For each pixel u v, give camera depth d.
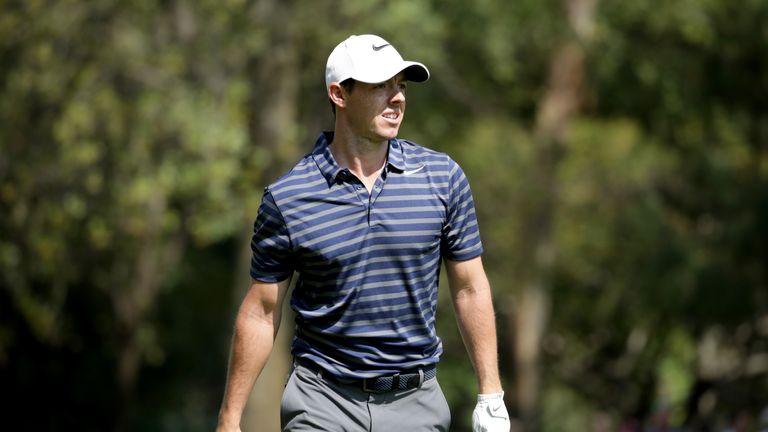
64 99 56.50
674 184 92.31
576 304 102.31
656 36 87.94
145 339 87.44
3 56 56.94
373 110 16.58
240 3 57.81
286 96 60.84
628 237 89.75
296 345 17.53
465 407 94.94
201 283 101.50
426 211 16.75
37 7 55.91
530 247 83.19
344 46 16.75
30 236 57.97
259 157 58.06
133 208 58.62
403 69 16.58
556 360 110.50
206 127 55.34
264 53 59.94
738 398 98.19
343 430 17.06
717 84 90.25
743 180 88.62
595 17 81.88
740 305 82.25
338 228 16.64
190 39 58.91
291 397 17.34
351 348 16.97
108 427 94.06
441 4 71.31
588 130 88.38
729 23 85.88
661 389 116.31
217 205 56.56
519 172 81.50
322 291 16.89
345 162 16.89
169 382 106.69
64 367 92.25
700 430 98.69
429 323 17.12
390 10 58.06
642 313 96.00
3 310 77.00
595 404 114.06
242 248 62.75
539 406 89.31
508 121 85.12
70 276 67.88
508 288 83.75
